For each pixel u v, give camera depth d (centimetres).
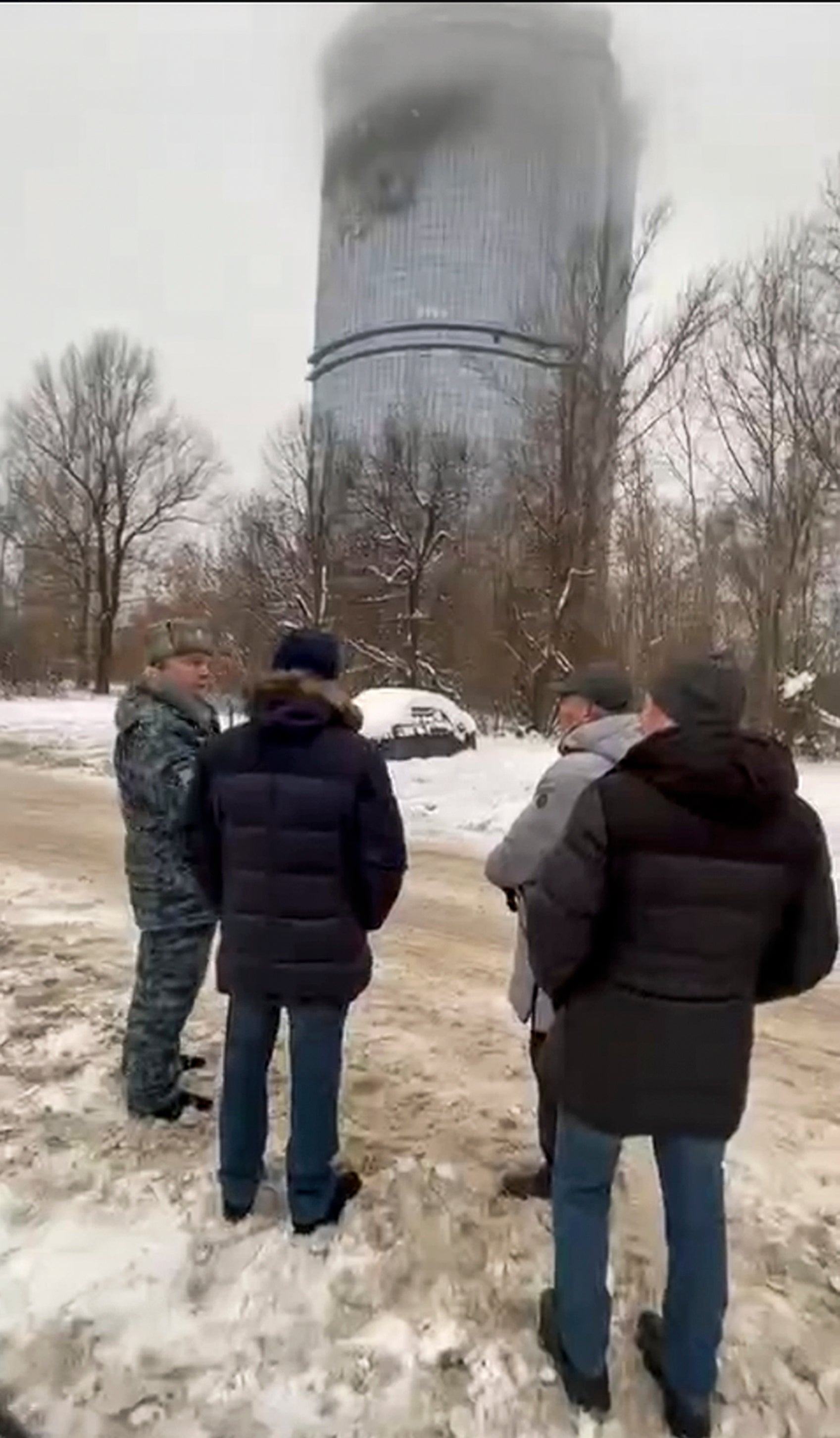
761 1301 280
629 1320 269
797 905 225
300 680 291
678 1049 221
